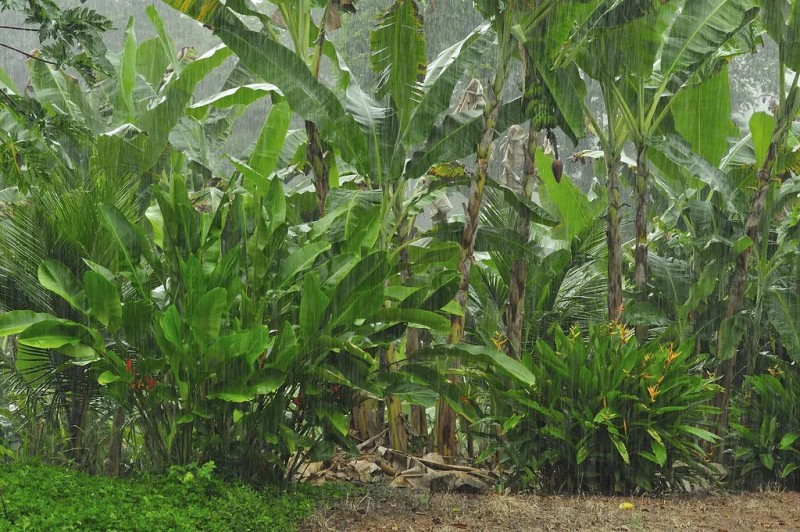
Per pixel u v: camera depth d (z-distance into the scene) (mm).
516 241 9367
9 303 7340
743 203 9781
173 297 6973
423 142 9250
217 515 5645
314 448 7117
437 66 9820
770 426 9219
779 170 10812
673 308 10383
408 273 9531
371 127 8953
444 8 20062
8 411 8039
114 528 4906
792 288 10359
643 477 8188
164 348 6531
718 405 9984
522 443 8398
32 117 6078
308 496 7125
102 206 6656
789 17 9539
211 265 7109
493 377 8547
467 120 9109
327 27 9070
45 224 7254
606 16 8922
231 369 6406
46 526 4656
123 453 8312
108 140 9617
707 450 9711
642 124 9859
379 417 10297
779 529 6945
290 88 8453
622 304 9648
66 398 7887
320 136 8836
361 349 7211
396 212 9398
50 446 7430
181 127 10984
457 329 8891
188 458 6836
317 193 9148
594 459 8117
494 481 8695
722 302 10133
